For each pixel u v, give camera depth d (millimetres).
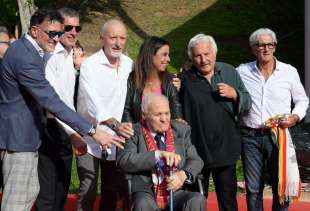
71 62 6629
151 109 6027
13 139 5801
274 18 20859
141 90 6457
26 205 5938
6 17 15914
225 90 6352
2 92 5852
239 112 6500
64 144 6594
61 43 6531
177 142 6137
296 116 6871
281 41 19328
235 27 20453
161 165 5887
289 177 6855
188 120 6512
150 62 6402
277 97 6871
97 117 6391
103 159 6766
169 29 20609
